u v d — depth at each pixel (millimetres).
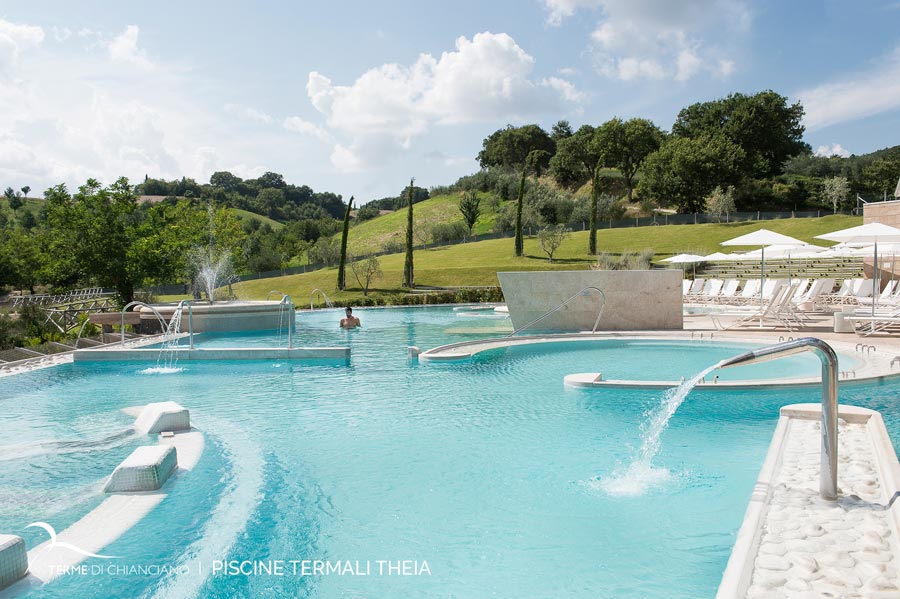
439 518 4328
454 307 26281
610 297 14117
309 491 4871
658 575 3469
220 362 11484
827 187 67938
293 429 6734
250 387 9195
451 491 4840
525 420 6965
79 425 7105
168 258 29703
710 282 24781
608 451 5785
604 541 3918
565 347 12359
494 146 125375
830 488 3744
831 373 3689
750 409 7230
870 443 4953
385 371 10312
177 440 6262
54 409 7965
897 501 3500
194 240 36562
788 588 2705
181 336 15992
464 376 9695
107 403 8297
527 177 106625
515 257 51531
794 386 7984
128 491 4836
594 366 10344
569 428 6605
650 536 3975
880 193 72625
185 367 11117
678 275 13906
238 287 47594
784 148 83875
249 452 5902
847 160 88188
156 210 30516
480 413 7324
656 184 72938
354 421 7051
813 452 4742
